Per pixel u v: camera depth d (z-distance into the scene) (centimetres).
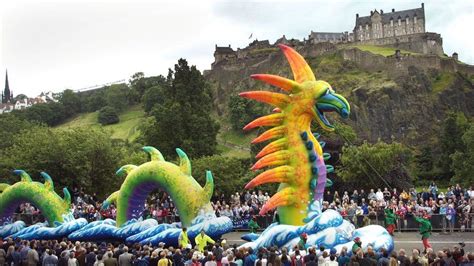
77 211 5122
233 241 4228
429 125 17050
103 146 7762
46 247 3067
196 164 8681
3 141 12156
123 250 2798
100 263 2642
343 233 2953
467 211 4262
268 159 3198
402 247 3644
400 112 17075
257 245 3052
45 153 7544
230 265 2466
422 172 14562
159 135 9912
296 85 3244
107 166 7788
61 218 4369
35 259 2934
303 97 3228
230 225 3653
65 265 2800
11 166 7719
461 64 19300
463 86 18350
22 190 4456
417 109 17238
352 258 2378
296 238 3008
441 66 18600
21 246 3075
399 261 2456
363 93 17312
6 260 3020
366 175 9112
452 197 4425
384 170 9306
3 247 3181
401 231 4309
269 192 8344
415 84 17800
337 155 9425
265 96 3256
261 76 3262
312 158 3222
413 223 4291
